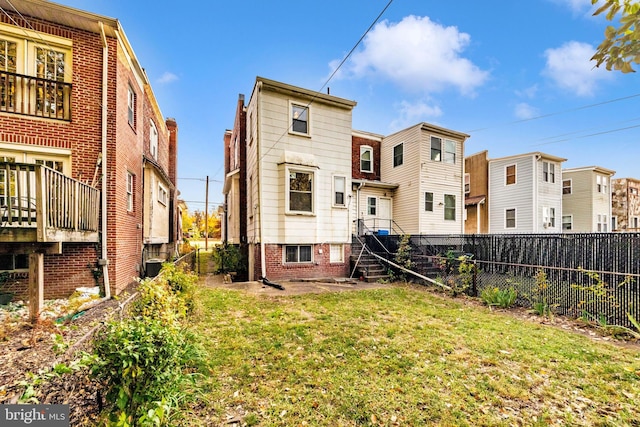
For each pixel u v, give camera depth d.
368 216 15.27
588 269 5.82
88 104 6.71
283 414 2.70
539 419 2.64
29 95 6.27
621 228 24.00
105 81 6.82
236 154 14.55
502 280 7.46
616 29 1.56
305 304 6.62
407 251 10.53
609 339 4.71
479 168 19.94
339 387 3.14
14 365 3.20
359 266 11.00
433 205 14.84
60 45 6.49
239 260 11.86
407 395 3.00
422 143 14.62
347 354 3.94
